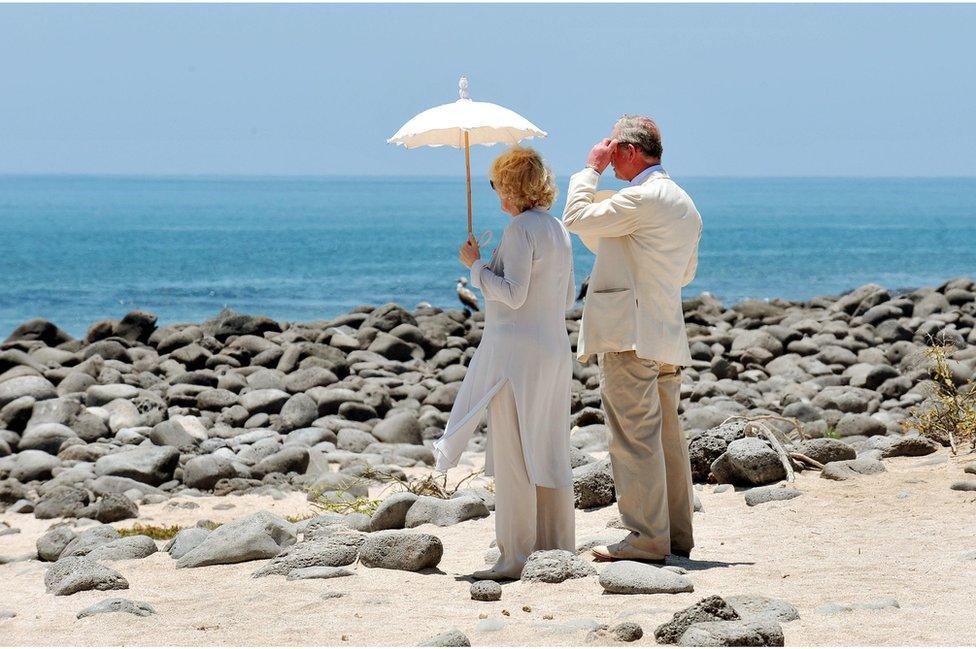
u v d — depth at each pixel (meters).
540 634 13.66
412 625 14.41
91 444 36.03
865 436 33.00
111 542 20.92
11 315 91.62
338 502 27.08
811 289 110.31
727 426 24.92
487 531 20.94
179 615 15.51
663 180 16.92
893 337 56.75
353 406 40.69
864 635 13.05
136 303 99.00
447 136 18.92
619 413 16.95
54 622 15.55
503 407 16.59
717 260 143.62
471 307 81.50
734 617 13.12
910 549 17.48
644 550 17.02
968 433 25.44
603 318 16.72
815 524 19.64
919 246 174.75
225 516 27.33
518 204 16.78
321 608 15.39
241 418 40.56
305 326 60.72
